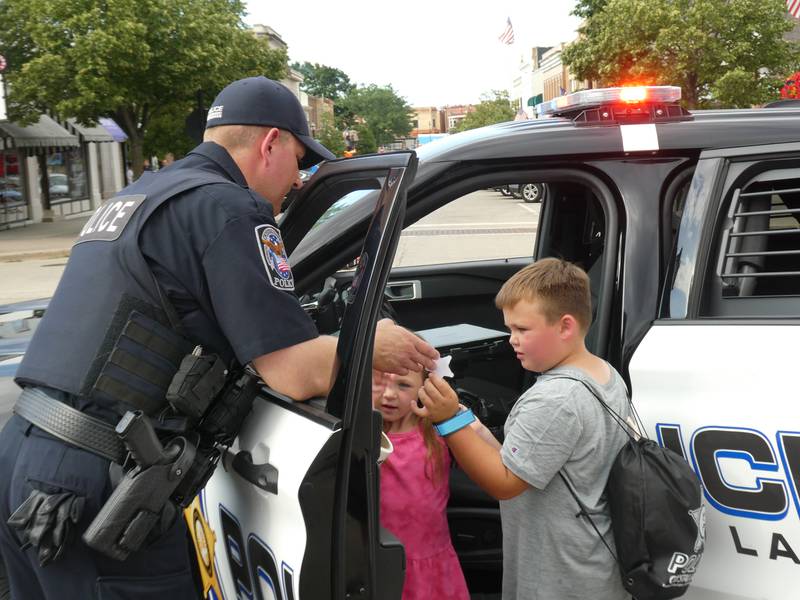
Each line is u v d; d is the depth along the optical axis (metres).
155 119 23.95
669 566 1.52
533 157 1.92
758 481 1.62
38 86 19.75
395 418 1.96
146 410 1.53
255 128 1.72
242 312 1.50
